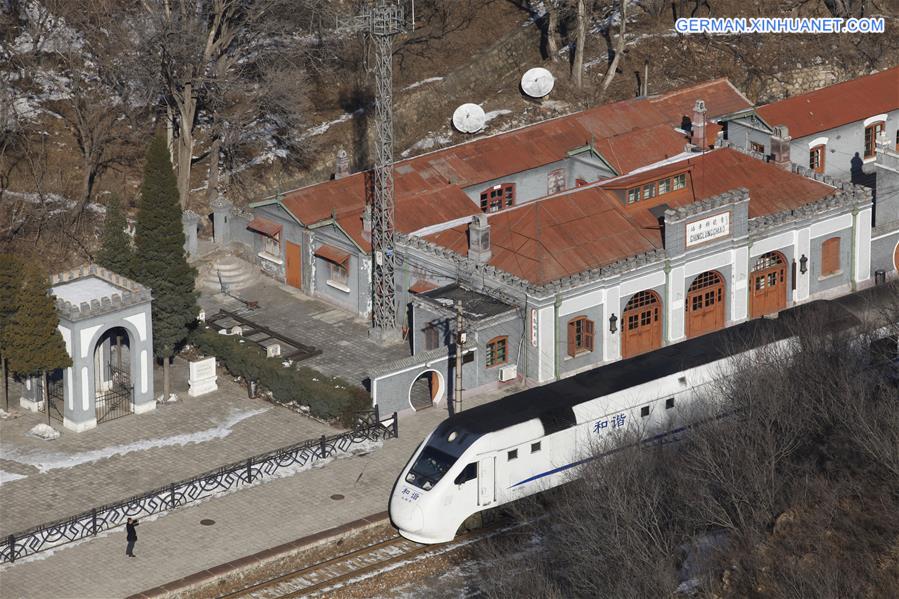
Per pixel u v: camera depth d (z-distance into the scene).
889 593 186.88
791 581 187.75
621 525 190.88
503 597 189.88
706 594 188.12
